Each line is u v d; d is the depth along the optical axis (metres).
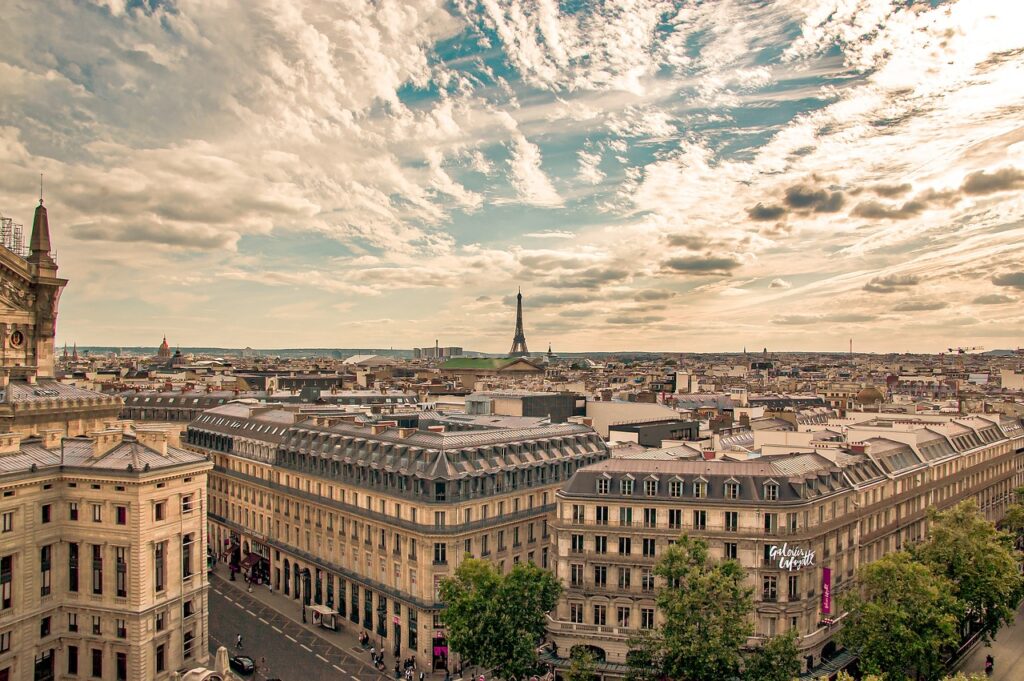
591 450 180.50
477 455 154.00
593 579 136.12
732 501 131.62
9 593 115.38
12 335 147.00
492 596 122.06
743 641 112.31
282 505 188.75
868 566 126.25
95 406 148.50
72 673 122.81
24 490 117.44
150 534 121.88
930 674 121.50
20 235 151.88
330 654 148.00
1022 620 171.00
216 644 149.38
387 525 152.12
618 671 128.38
